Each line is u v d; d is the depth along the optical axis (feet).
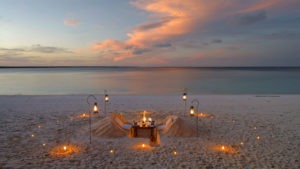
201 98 75.66
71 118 44.32
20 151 27.55
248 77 244.42
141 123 34.12
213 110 53.36
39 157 25.82
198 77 250.98
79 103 63.41
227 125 39.58
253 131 36.14
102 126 34.32
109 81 193.88
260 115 47.80
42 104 61.36
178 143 30.32
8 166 23.50
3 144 29.86
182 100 70.38
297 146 29.73
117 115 39.04
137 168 23.21
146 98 74.95
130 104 62.03
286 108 56.03
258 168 23.38
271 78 223.92
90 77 251.60
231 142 30.99
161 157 25.89
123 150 27.94
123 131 34.04
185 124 34.68
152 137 32.17
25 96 80.12
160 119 44.27
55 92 118.93
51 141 31.04
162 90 129.80
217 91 124.16
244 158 25.82
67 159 25.27
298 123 41.34
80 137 32.68
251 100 70.54
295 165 24.14
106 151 27.61
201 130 36.29
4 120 42.63
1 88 135.33
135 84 167.12
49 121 41.91
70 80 203.41
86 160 25.03
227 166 23.76
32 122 41.14
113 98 74.90
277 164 24.35
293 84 161.79
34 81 188.75
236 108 56.03
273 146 29.71
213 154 26.86
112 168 23.17
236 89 133.28
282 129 37.45
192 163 24.39
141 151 27.61
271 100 70.49
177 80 205.98
